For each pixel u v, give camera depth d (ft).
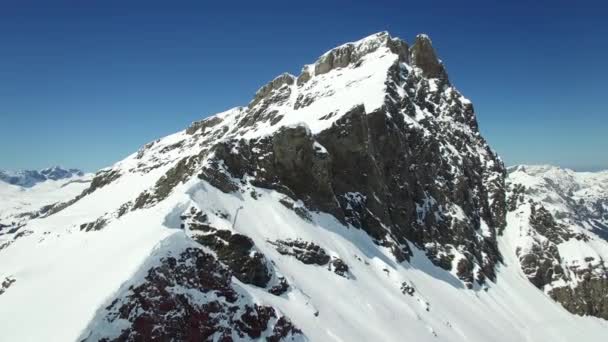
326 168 254.47
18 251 276.00
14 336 126.52
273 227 205.98
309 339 148.56
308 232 216.74
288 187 244.42
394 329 187.52
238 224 190.29
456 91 491.31
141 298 120.37
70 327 113.29
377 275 229.86
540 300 329.72
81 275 152.25
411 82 420.36
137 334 114.62
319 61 474.08
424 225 314.76
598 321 328.90
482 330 242.58
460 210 350.23
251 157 241.55
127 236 171.01
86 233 243.40
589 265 358.23
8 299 164.55
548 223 400.26
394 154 314.35
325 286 190.49
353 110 287.48
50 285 158.61
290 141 249.14
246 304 140.77
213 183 206.69
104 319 112.57
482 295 293.84
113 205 382.01
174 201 180.34
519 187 431.02
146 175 463.01
